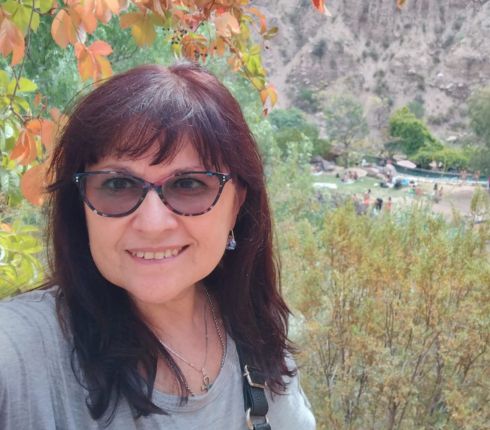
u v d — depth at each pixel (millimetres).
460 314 2836
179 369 976
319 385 3076
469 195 30125
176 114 880
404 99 62438
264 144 7637
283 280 3461
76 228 978
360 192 36375
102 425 889
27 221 2492
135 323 952
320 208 6320
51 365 862
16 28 1433
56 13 1560
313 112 60344
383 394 2828
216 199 934
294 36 64500
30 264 1687
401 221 4055
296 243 3621
